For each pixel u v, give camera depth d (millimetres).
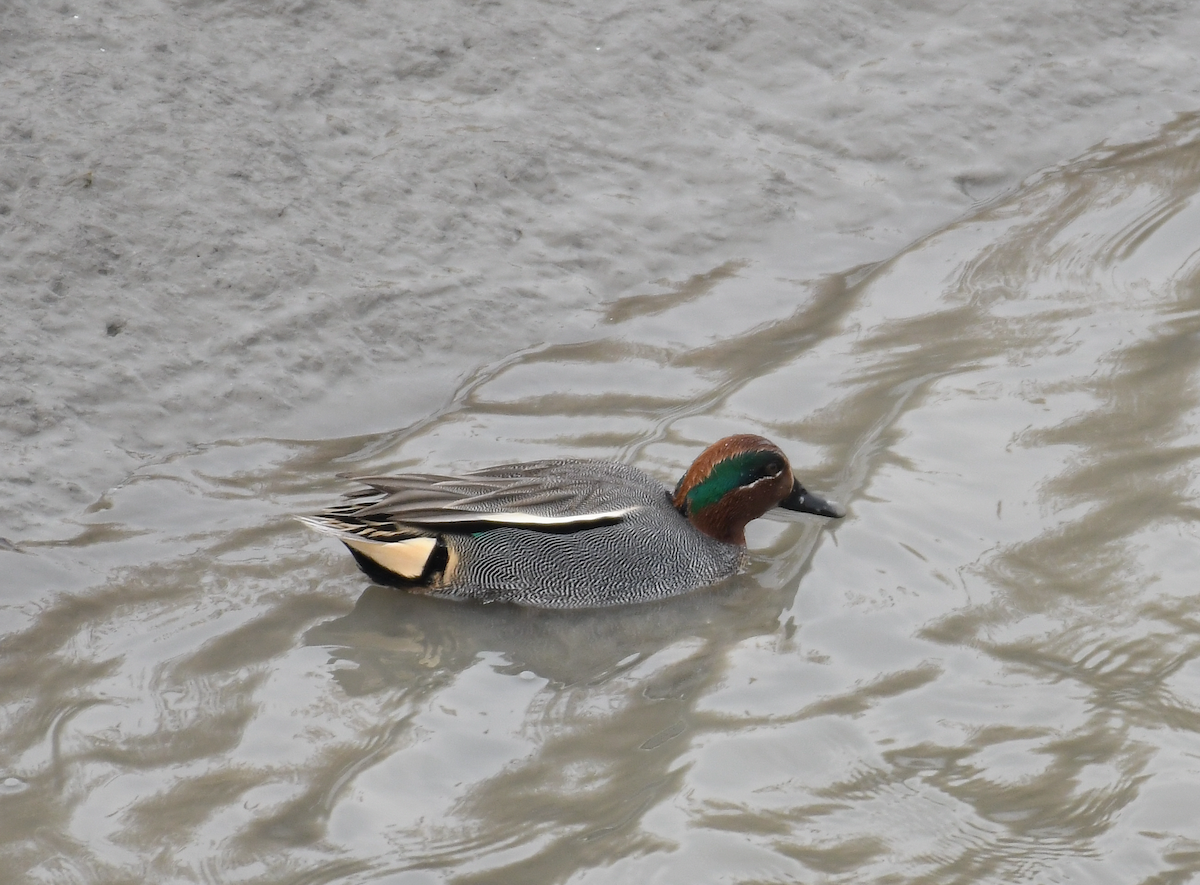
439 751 9164
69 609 10570
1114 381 12711
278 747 9203
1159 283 14328
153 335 13289
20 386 12539
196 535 11477
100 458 12219
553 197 15531
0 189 13977
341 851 8273
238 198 14570
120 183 14328
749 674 9781
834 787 8617
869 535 11047
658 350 13938
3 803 8680
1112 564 10484
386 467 12352
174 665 9984
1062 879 7848
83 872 8141
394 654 10281
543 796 8695
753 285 14883
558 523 11031
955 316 14102
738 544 11523
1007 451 11867
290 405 13023
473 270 14531
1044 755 8773
